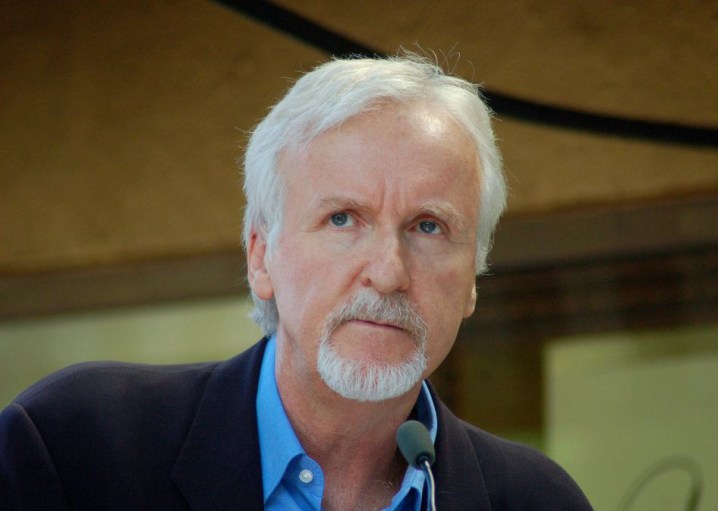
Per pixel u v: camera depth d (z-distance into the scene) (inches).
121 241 404.2
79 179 395.2
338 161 161.8
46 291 408.8
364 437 169.2
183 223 402.6
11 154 389.7
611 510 448.1
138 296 412.5
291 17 300.4
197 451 167.2
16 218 398.6
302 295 161.8
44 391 170.9
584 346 440.5
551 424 442.6
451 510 173.0
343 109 162.6
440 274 162.6
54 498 162.4
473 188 166.7
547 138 409.4
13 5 372.2
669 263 428.1
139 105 385.7
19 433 165.2
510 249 423.5
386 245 159.6
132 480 165.0
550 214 418.6
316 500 168.6
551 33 371.9
